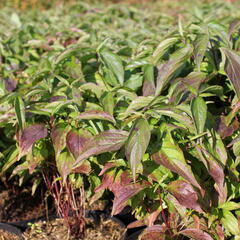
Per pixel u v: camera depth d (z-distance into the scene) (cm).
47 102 97
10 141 118
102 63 107
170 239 90
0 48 124
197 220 91
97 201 116
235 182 94
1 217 117
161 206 89
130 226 95
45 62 114
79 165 91
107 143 86
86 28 147
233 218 93
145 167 88
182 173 84
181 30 101
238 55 92
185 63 100
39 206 120
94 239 106
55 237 107
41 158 96
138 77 104
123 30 140
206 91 95
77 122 92
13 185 121
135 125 84
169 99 91
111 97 94
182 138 90
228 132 92
